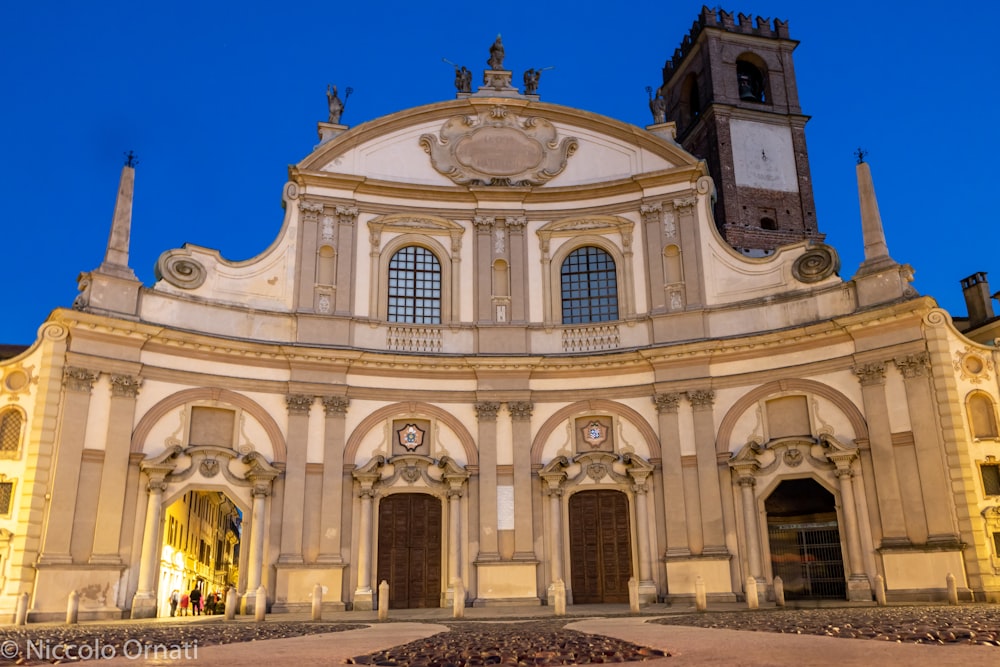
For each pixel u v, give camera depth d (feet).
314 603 70.28
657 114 109.40
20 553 77.10
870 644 34.01
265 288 96.73
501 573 91.61
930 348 84.79
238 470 89.66
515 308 100.94
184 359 89.76
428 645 40.16
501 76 110.01
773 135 150.71
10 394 81.66
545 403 97.96
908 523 82.74
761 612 69.00
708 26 154.71
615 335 99.76
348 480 92.73
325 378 94.38
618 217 103.45
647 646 36.32
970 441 82.74
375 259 100.83
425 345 99.09
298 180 100.83
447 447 96.07
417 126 106.42
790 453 89.86
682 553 90.53
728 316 96.68
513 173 105.70
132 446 84.74
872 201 92.17
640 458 94.12
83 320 83.61
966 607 68.08
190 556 128.36
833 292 91.86
